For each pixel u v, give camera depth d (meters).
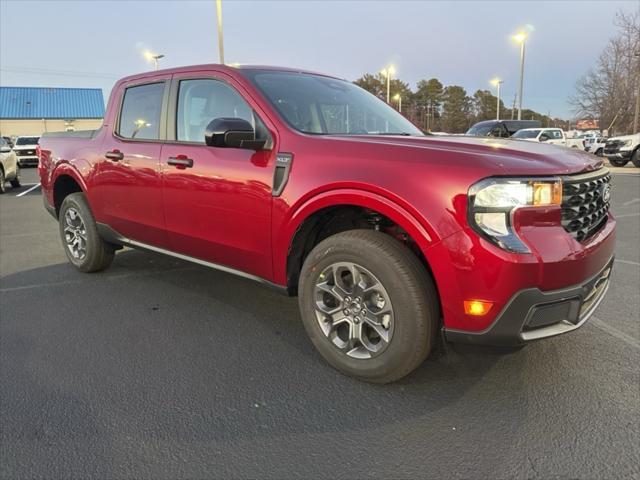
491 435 2.28
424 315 2.44
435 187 2.32
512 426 2.34
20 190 13.64
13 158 13.70
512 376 2.78
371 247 2.51
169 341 3.30
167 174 3.56
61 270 4.97
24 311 3.83
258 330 3.47
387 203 2.43
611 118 32.84
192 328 3.51
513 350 2.44
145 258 5.38
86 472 2.05
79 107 54.91
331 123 3.25
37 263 5.27
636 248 5.69
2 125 50.91
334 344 2.82
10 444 2.22
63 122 53.25
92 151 4.32
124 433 2.31
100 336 3.38
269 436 2.29
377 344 2.66
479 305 2.27
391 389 2.67
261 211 2.98
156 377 2.83
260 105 3.09
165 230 3.71
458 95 80.38
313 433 2.31
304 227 2.88
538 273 2.20
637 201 9.55
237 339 3.33
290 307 3.92
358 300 2.66
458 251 2.26
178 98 3.64
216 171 3.21
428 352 2.52
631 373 2.80
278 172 2.88
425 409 2.49
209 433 2.31
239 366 2.96
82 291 4.31
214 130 2.80
